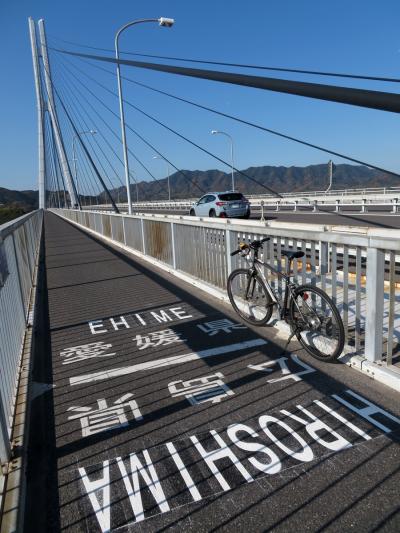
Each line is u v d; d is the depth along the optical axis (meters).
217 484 2.37
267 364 3.87
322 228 5.33
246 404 3.19
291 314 4.17
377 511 2.12
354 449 2.60
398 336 4.09
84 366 4.13
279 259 4.59
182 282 7.62
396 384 3.25
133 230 11.93
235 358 4.05
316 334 4.09
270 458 2.56
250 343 4.41
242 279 5.48
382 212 20.33
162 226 8.93
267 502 2.21
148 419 3.08
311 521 2.08
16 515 2.12
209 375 3.72
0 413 2.48
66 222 38.00
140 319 5.56
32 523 2.19
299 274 6.42
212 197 21.66
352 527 2.03
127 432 2.93
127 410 3.23
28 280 7.26
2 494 2.28
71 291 7.65
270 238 4.73
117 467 2.56
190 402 3.28
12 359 3.65
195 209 22.91
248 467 2.49
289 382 3.49
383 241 3.23
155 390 3.52
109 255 12.29
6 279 3.86
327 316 3.89
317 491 2.27
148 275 8.58
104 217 17.56
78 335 5.11
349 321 4.59
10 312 3.89
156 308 6.02
